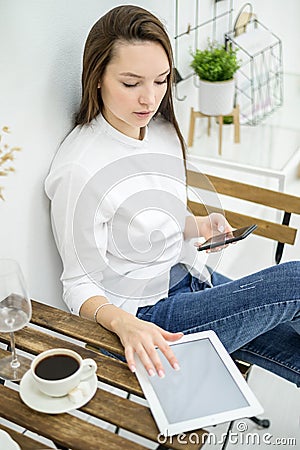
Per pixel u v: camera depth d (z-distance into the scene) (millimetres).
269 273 1542
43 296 1636
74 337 1342
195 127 2555
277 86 2959
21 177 1446
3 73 1312
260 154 2432
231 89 2344
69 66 1503
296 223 2898
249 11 2854
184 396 1207
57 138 1529
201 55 2346
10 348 1370
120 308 1528
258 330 1545
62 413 1168
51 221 1572
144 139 1604
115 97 1447
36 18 1356
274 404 2119
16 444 1113
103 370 1260
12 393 1216
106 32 1401
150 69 1408
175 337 1315
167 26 2025
